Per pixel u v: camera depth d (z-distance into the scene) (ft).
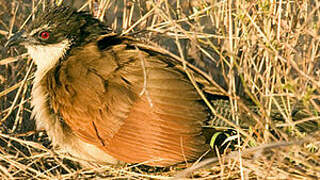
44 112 30.91
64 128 30.53
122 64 29.17
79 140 30.37
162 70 28.60
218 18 30.86
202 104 28.55
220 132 30.48
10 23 38.34
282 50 31.37
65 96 29.40
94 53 30.30
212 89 30.86
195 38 29.43
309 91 26.21
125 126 28.04
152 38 36.60
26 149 34.04
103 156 30.48
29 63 36.01
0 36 37.27
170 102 27.63
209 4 35.35
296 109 30.01
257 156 26.11
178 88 28.04
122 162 31.07
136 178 30.35
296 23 31.89
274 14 31.81
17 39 31.89
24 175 30.94
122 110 28.14
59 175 30.04
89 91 28.84
